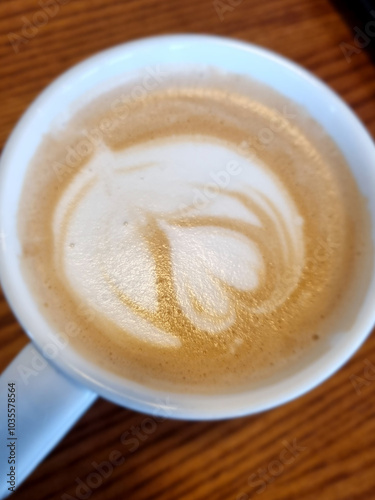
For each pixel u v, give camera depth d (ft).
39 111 0.38
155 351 0.36
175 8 0.50
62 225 0.39
